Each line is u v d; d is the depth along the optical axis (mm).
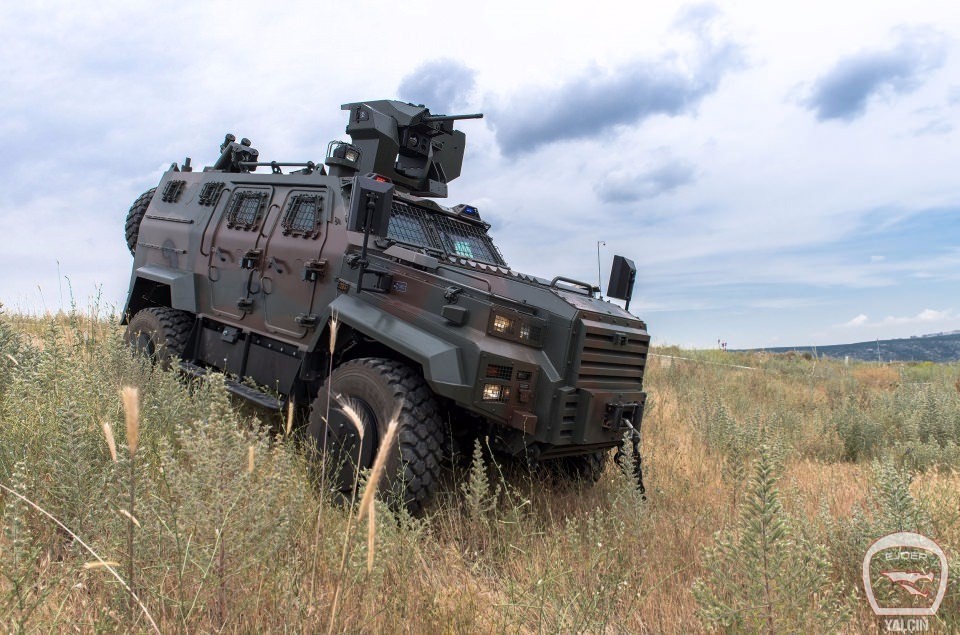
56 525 2740
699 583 2756
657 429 7379
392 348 4395
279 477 2828
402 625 2516
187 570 2363
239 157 7289
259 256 5906
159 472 3342
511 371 4121
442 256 5336
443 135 7297
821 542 3648
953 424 7887
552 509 4547
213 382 3770
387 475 3947
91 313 6863
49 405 3600
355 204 4410
